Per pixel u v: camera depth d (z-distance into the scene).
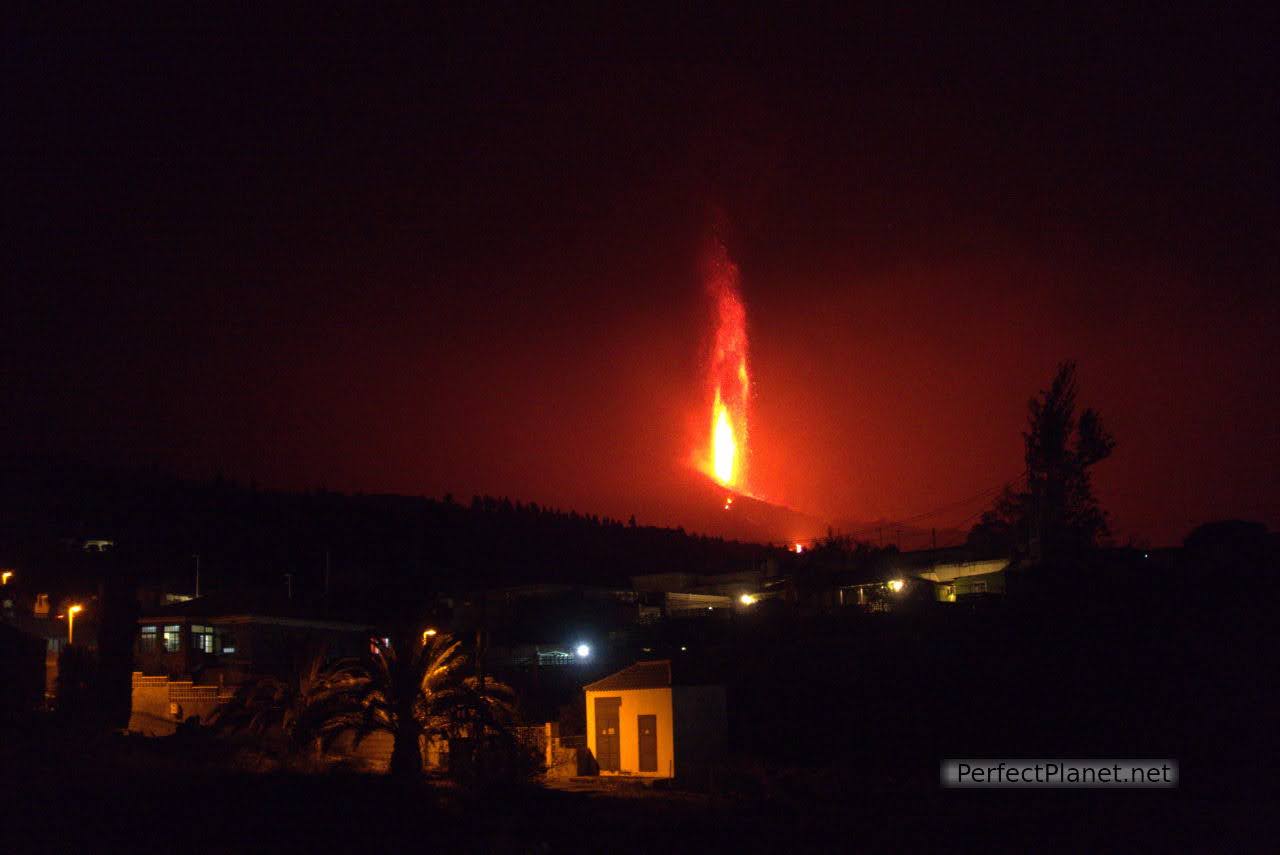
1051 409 55.94
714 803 27.52
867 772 30.80
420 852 20.75
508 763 29.95
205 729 33.28
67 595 58.50
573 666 46.16
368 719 30.53
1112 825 24.16
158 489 92.12
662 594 69.31
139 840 19.83
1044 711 33.97
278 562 81.69
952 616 42.47
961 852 21.83
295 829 21.42
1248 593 38.53
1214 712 32.38
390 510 101.75
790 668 39.03
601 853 21.64
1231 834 23.23
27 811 20.78
